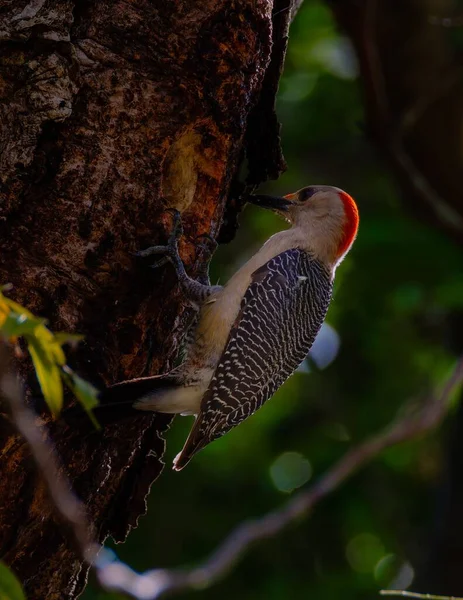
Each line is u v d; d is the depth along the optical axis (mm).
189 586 12914
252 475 19156
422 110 17828
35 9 8555
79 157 8758
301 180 20500
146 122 9031
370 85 16312
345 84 20469
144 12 8969
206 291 10289
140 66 8992
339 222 12000
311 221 12039
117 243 8938
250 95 9734
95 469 8969
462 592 17688
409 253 17797
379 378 19984
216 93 9336
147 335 9383
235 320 10539
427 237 17734
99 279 8852
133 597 12406
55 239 8656
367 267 18203
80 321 8789
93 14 8859
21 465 8258
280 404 20109
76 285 8750
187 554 18188
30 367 8195
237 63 9352
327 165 20594
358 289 18938
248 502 18875
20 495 8328
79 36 8820
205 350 10391
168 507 18453
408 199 17734
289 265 11273
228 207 11008
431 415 13969
